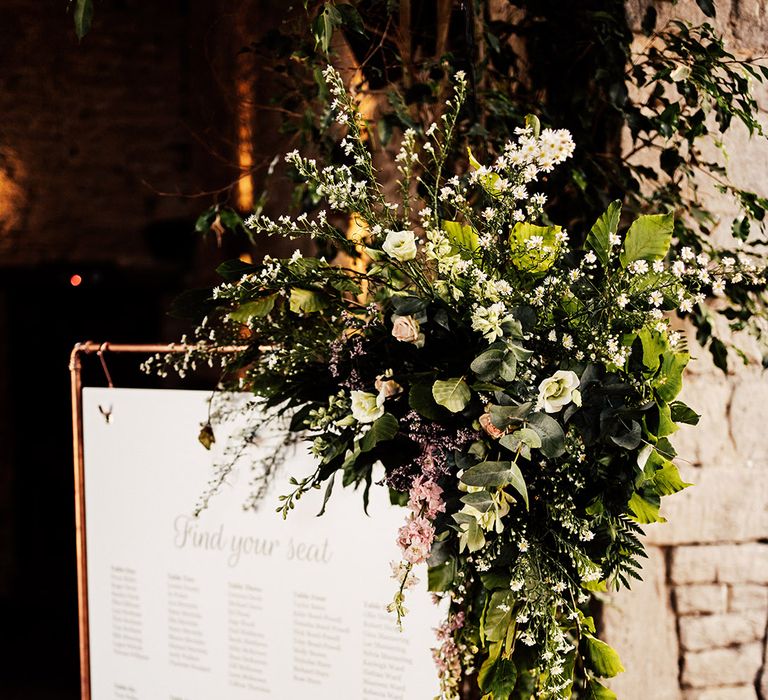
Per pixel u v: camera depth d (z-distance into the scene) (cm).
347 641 155
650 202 176
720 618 194
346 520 154
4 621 535
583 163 174
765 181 192
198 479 168
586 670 135
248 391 160
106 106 473
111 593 177
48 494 556
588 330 123
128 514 175
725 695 195
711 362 189
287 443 159
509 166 133
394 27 195
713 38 164
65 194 476
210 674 169
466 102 172
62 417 559
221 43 326
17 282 503
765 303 180
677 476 125
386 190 212
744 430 192
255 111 296
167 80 477
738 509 192
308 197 197
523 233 130
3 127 460
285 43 192
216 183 362
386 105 210
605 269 127
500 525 119
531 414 114
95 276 495
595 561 128
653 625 190
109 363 477
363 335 135
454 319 123
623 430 114
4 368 547
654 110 175
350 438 133
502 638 129
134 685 176
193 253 476
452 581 136
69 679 463
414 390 121
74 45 463
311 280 134
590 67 181
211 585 167
